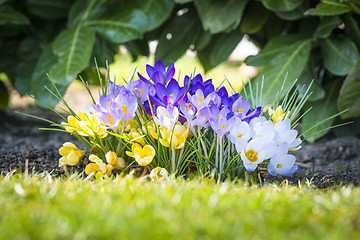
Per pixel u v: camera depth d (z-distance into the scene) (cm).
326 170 150
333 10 157
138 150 129
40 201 114
